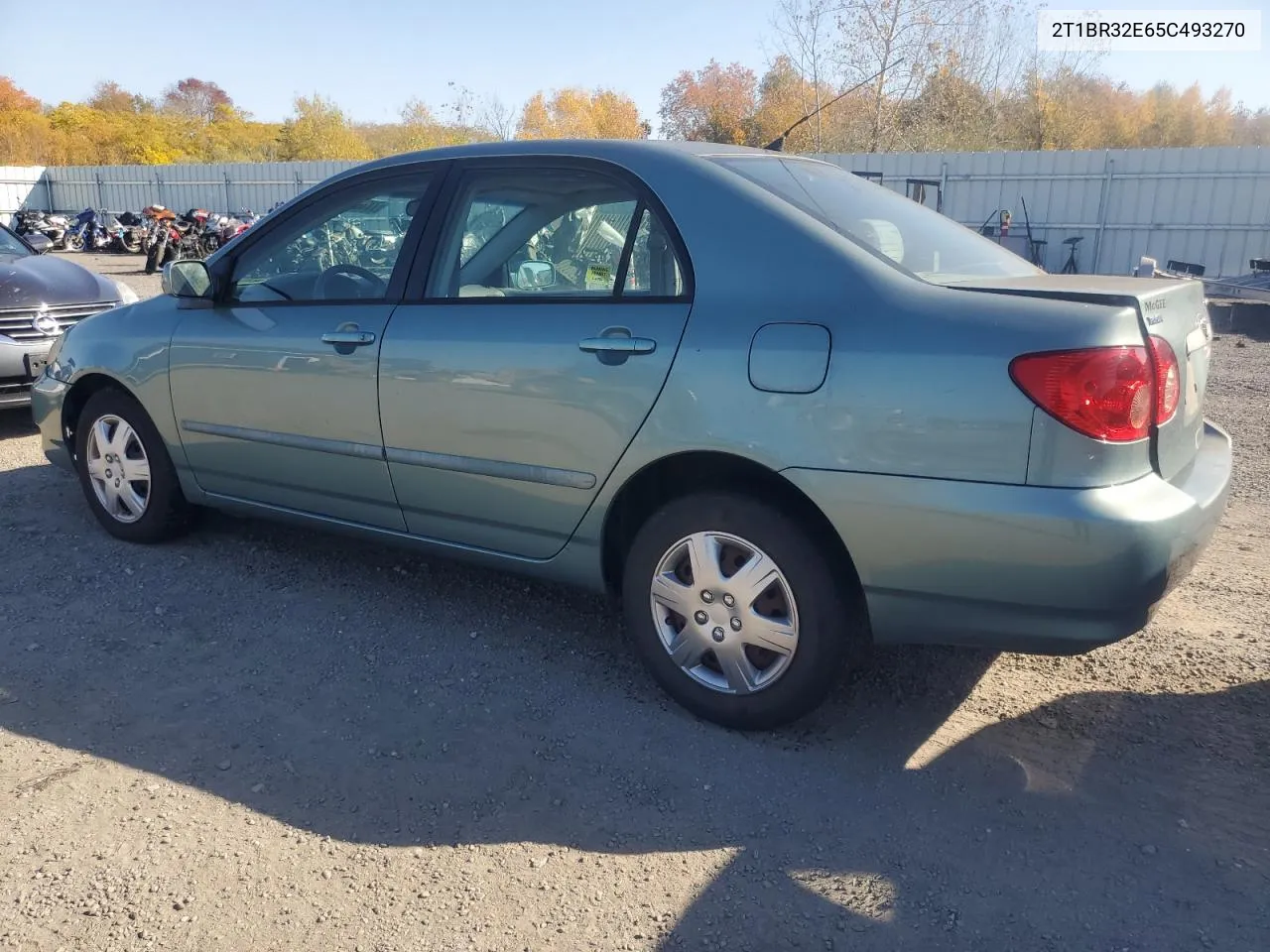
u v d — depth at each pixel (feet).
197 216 87.76
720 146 11.38
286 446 12.84
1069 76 107.24
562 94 163.43
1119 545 8.03
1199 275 49.96
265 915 7.62
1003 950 7.27
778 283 9.39
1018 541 8.24
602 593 11.00
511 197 11.30
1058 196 69.15
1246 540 15.76
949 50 102.42
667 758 9.73
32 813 8.81
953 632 8.90
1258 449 21.77
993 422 8.27
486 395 10.80
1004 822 8.71
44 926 7.48
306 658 11.78
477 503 11.30
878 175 69.05
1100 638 8.37
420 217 11.91
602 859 8.28
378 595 13.57
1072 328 8.16
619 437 9.98
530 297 10.84
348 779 9.37
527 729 10.25
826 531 9.43
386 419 11.69
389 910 7.68
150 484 14.75
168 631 12.47
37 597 13.41
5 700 10.75
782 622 9.61
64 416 15.69
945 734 10.11
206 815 8.82
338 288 12.59
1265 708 10.46
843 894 7.84
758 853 8.34
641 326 9.89
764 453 9.17
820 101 97.71
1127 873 8.05
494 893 7.86
